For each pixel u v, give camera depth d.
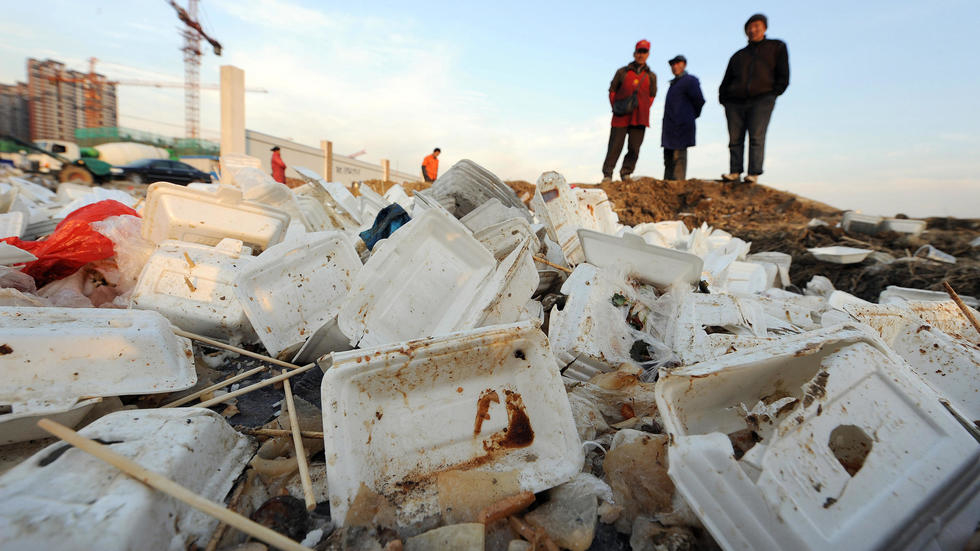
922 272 6.21
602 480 1.93
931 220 8.32
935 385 2.39
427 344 1.83
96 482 1.36
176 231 3.69
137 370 2.10
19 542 1.12
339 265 3.21
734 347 2.73
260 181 4.61
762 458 1.33
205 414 1.86
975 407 2.20
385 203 6.32
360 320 2.62
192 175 16.11
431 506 1.74
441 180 5.63
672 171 11.02
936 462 1.46
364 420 1.79
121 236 3.54
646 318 3.31
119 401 2.17
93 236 3.40
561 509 1.74
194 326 3.05
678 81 9.84
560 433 1.94
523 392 2.03
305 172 5.75
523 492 1.75
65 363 1.95
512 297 2.87
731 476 1.34
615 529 1.77
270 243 3.95
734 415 1.86
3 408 1.76
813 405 1.46
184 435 1.69
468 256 2.90
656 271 3.49
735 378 1.69
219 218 3.76
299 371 2.75
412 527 1.67
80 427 2.02
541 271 4.18
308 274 3.09
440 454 1.87
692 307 3.17
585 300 3.10
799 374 1.82
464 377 1.97
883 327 2.81
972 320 2.64
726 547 1.33
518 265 2.84
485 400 1.98
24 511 1.20
